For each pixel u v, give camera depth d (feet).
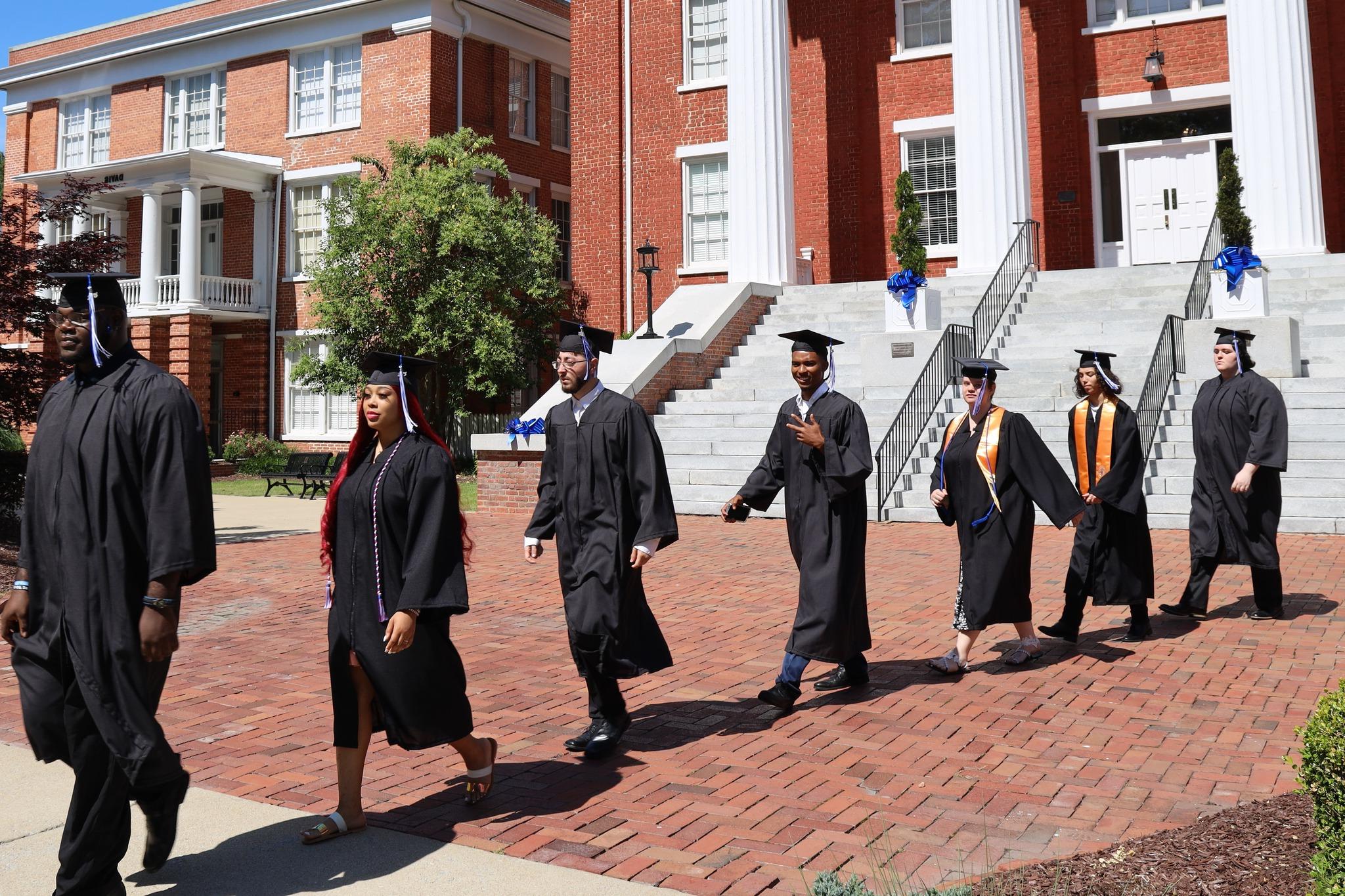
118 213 107.04
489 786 15.37
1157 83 69.97
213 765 17.30
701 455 52.80
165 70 104.37
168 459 11.94
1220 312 49.65
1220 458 25.93
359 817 14.37
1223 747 17.22
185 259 92.58
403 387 13.99
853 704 20.30
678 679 22.30
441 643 14.20
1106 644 24.54
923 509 45.24
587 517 17.65
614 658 17.12
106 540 11.85
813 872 12.96
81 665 11.62
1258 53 60.64
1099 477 24.16
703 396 58.34
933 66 75.25
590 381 17.99
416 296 81.20
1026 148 65.92
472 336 80.59
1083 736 18.04
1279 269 58.49
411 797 15.78
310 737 18.74
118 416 12.01
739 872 12.99
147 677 11.96
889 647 24.71
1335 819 10.64
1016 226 64.85
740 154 70.03
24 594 12.26
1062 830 14.11
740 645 25.14
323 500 68.59
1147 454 42.78
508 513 52.75
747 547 39.83
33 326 42.91
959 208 66.08
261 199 98.48
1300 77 60.18
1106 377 24.11
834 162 77.92
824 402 20.29
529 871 13.03
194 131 103.91
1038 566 34.24
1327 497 39.42
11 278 41.57
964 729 18.56
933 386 49.93
